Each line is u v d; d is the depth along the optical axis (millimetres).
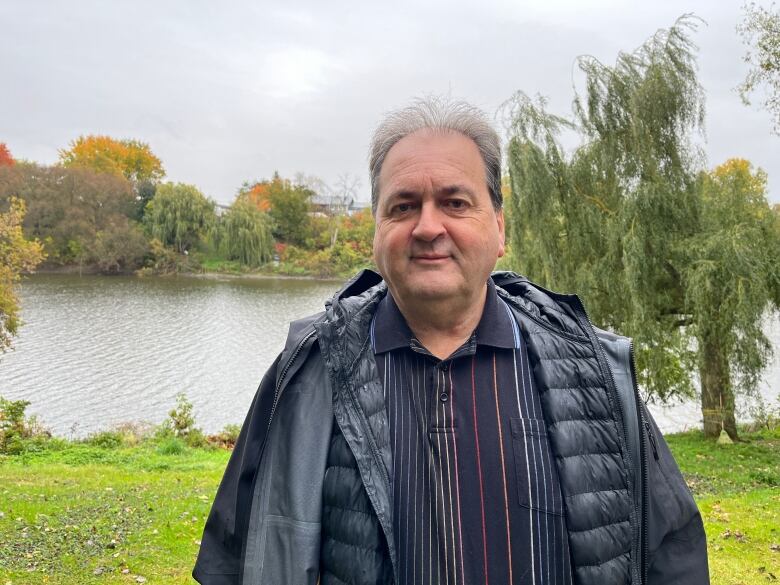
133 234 57688
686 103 11945
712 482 10250
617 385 1350
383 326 1384
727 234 11758
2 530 6094
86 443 13328
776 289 11992
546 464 1259
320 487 1277
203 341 27328
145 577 5125
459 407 1281
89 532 6156
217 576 1410
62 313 33469
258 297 43438
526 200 12195
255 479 1343
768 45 12664
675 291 12789
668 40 12102
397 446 1269
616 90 12188
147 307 36844
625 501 1291
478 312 1376
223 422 16359
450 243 1275
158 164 90062
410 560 1203
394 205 1321
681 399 14281
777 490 9203
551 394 1303
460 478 1231
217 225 63031
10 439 12398
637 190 11938
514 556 1204
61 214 58062
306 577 1233
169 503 7438
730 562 5566
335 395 1312
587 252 12602
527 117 12273
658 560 1373
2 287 16078
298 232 70875
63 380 20031
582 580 1227
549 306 1462
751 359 11516
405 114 1380
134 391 19078
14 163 66938
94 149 83875
